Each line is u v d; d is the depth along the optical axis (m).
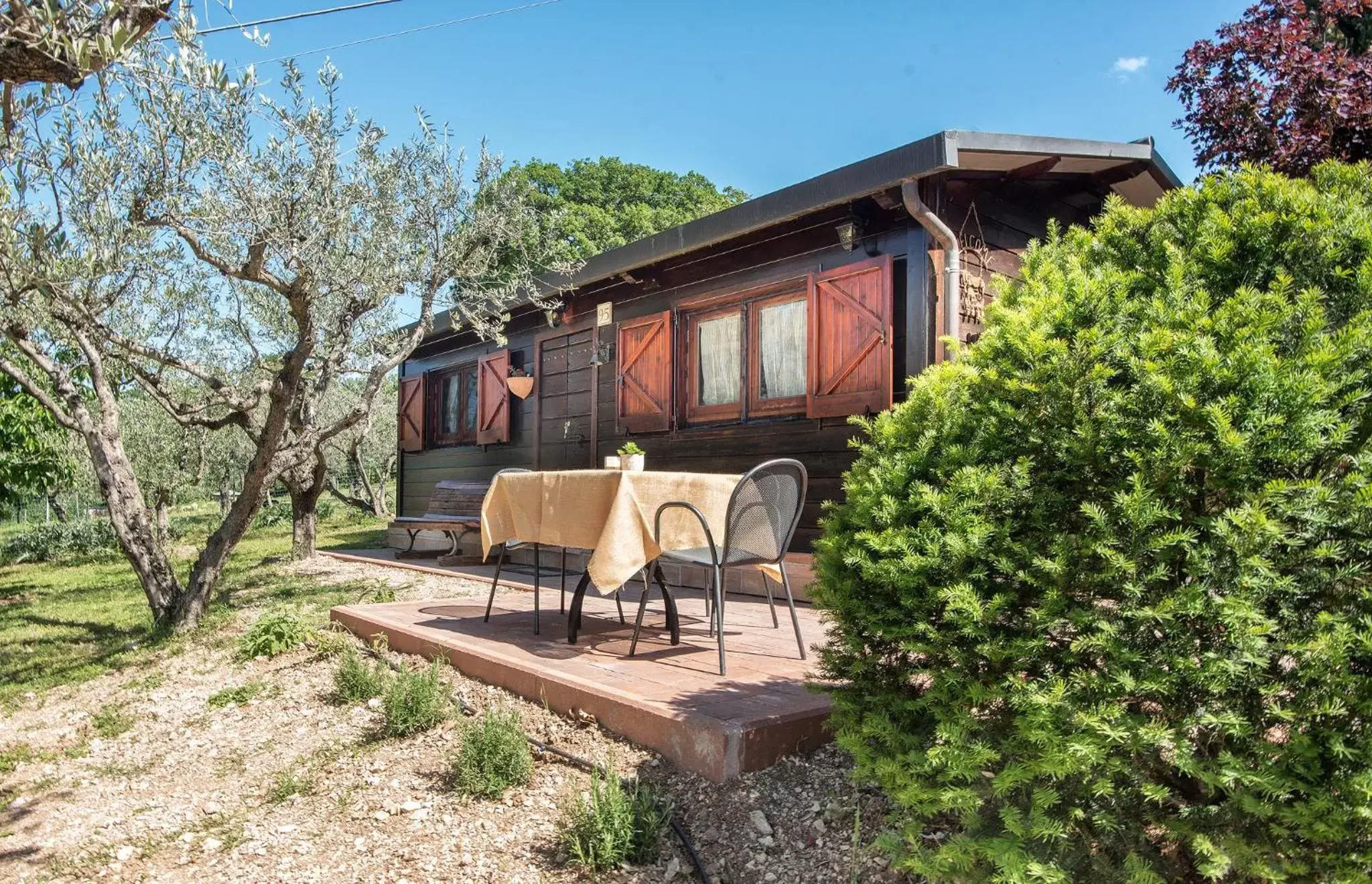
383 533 13.83
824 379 5.66
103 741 4.01
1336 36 7.92
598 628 4.50
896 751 1.99
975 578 1.88
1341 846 1.48
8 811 3.31
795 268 6.05
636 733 2.88
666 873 2.29
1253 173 2.12
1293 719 1.53
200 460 12.67
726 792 2.51
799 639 3.63
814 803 2.43
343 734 3.60
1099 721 1.60
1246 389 1.64
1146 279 2.04
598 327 7.90
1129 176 5.84
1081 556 1.74
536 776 2.87
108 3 2.21
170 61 3.18
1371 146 6.59
